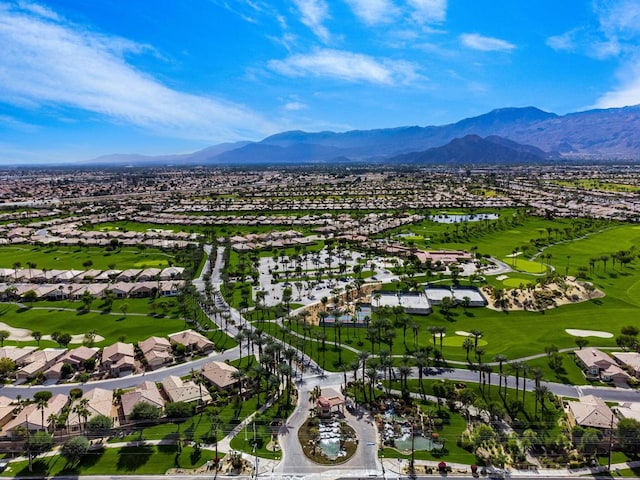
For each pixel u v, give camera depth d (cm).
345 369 11712
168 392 11256
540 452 9112
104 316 16862
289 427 10075
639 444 8988
